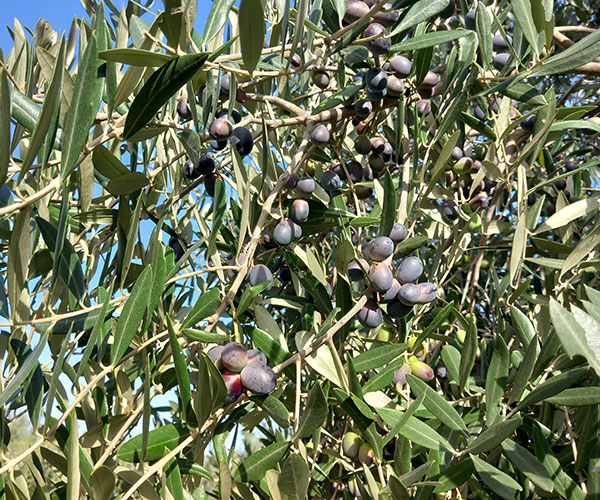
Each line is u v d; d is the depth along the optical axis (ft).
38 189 1.12
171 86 0.96
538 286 2.25
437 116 1.63
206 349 1.26
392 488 1.07
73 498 0.87
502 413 1.26
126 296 1.16
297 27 1.10
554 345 1.22
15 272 0.97
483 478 1.04
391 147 1.77
